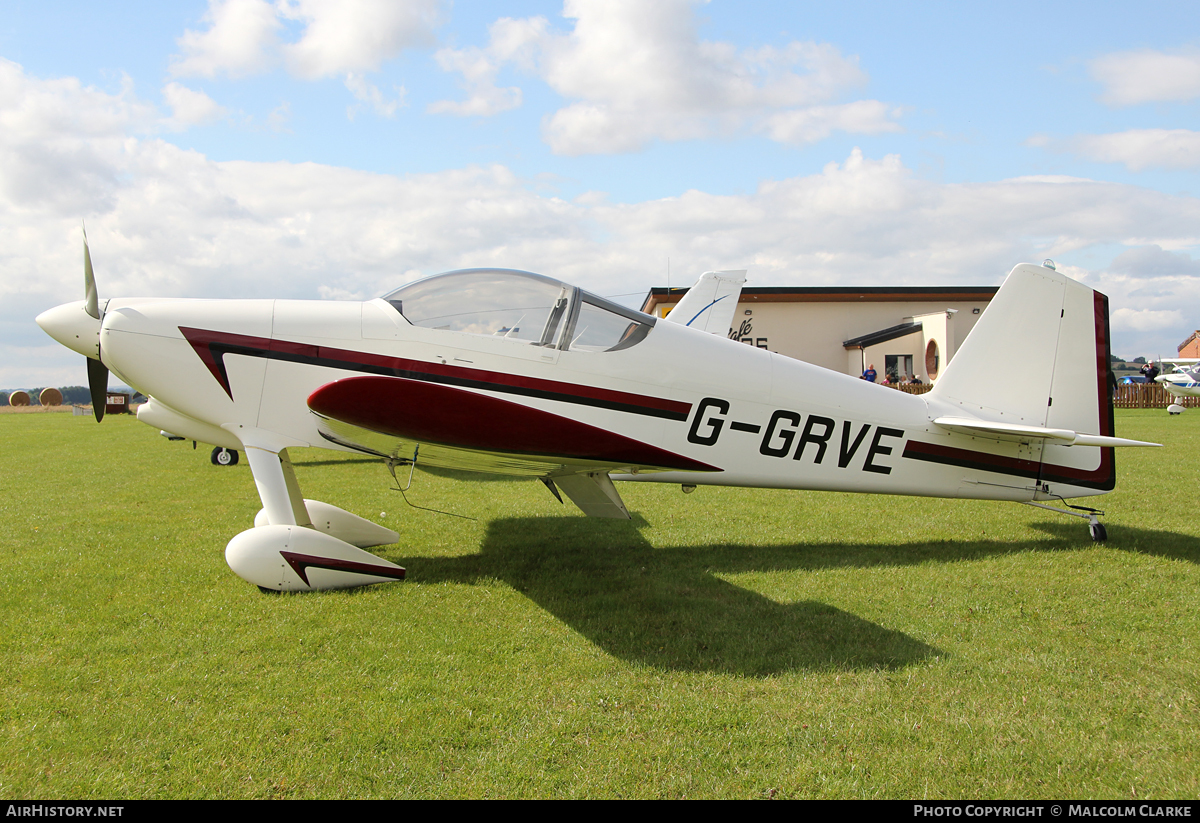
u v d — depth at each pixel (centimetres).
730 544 596
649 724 283
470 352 501
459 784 243
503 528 657
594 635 381
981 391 605
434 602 435
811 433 569
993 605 429
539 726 281
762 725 283
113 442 1531
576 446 452
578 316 512
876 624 398
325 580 453
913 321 3069
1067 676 328
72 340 528
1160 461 1058
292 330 497
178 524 649
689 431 539
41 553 537
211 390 495
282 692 308
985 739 272
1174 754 263
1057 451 607
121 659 342
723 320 1659
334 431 480
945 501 787
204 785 240
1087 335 604
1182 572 496
